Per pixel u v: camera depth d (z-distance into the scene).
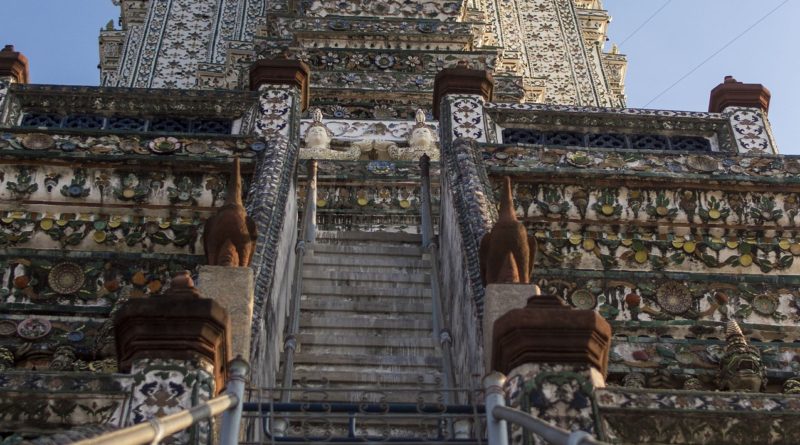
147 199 10.44
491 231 7.87
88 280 9.66
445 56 18.89
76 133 10.77
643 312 9.98
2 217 10.17
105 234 10.20
